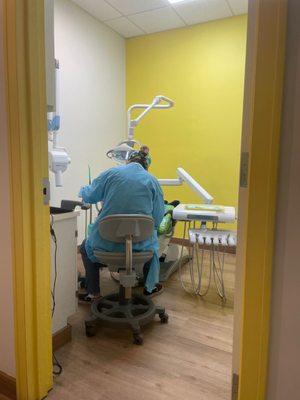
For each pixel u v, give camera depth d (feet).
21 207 4.14
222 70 11.85
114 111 13.26
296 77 2.60
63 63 10.52
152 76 13.17
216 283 9.05
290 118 2.64
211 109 12.22
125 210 6.43
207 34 11.96
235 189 12.15
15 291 4.32
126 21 12.02
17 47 3.91
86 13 11.29
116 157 8.76
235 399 3.57
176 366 5.37
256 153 2.76
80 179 11.74
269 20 2.61
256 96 2.71
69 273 6.01
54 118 6.19
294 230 2.72
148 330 6.56
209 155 12.48
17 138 4.04
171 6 10.91
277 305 2.87
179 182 9.64
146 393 4.72
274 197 2.75
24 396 4.44
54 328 5.75
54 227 5.58
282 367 2.92
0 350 4.68
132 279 6.28
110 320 6.16
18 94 3.97
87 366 5.33
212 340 6.21
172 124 13.01
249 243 2.88
